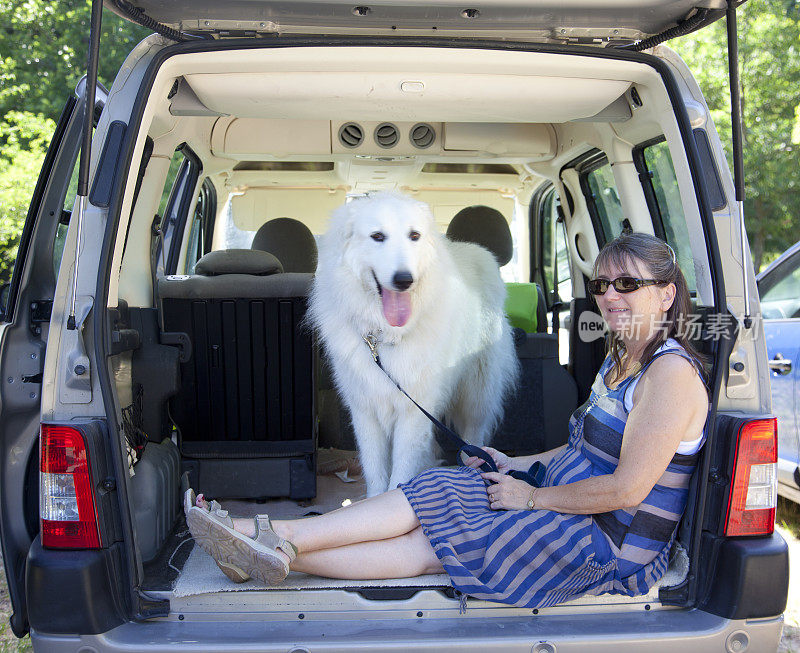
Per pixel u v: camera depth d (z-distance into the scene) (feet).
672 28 7.60
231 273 11.19
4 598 12.47
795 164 44.11
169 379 9.84
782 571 6.84
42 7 42.83
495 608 6.93
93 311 6.84
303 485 11.20
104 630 6.56
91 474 6.54
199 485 11.08
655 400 6.88
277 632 6.65
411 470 10.45
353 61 7.57
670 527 7.15
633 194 11.07
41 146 39.88
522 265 18.12
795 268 15.30
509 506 7.36
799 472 13.80
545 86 8.19
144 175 10.71
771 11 44.80
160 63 7.29
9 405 7.71
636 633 6.63
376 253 9.55
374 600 6.95
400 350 9.95
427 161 14.28
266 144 13.30
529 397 12.89
